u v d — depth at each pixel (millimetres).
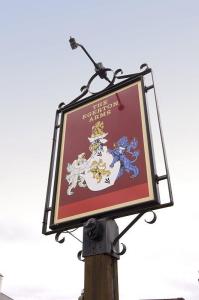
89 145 5383
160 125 4773
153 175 4340
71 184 5168
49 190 5371
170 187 4184
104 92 5809
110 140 5152
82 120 5820
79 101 6086
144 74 5504
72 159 5445
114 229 4457
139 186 4402
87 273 4164
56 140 6008
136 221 4215
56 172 5480
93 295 3982
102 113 5598
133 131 4969
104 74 6023
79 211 4789
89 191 4879
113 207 4457
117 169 4777
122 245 4242
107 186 4727
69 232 4801
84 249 4348
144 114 4996
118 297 4031
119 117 5312
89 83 6184
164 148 4523
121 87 5645
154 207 4172
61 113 6234
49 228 4977
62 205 5043
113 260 4293
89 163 5172
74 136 5719
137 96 5301
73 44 6012
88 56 6094
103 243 4223
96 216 4578
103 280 4016
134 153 4734
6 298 25031
